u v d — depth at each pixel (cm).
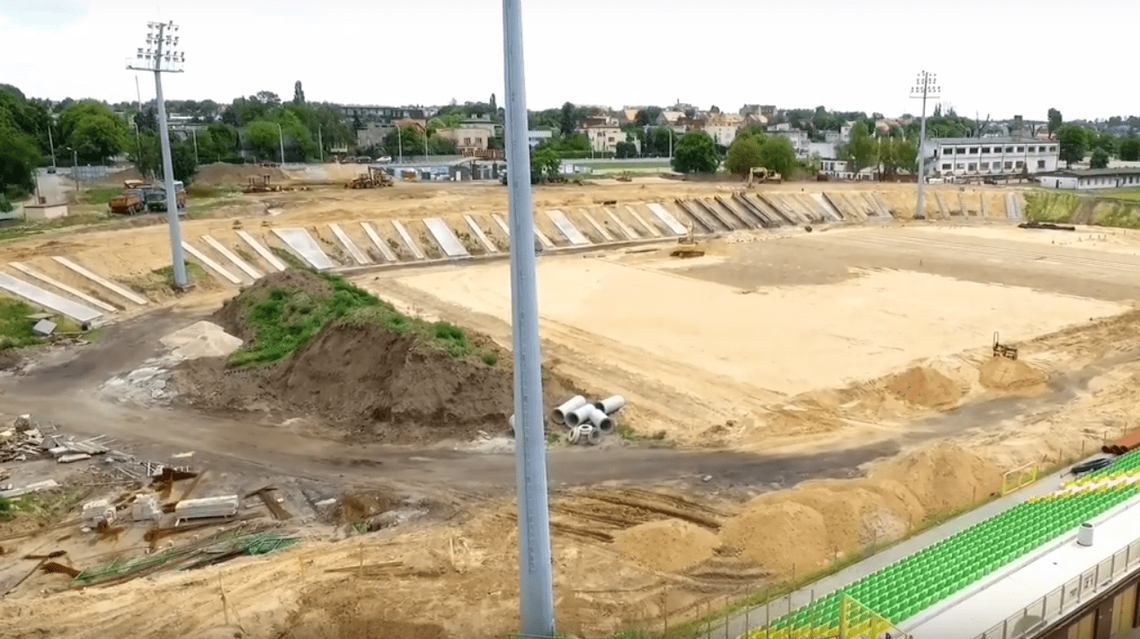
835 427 3750
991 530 2497
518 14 1711
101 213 8481
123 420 3881
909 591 2098
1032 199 11094
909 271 7262
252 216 8481
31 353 4941
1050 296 6203
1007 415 3888
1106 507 2500
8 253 6128
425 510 2980
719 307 5959
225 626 2173
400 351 3962
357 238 7969
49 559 2642
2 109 11931
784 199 10819
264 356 4628
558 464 3366
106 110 15025
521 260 1800
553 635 2034
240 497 3105
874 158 15400
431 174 14275
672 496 3059
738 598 2284
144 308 6041
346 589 2359
